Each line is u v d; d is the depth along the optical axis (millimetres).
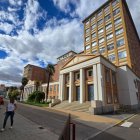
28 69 87312
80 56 27688
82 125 10266
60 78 31625
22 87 72750
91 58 24375
